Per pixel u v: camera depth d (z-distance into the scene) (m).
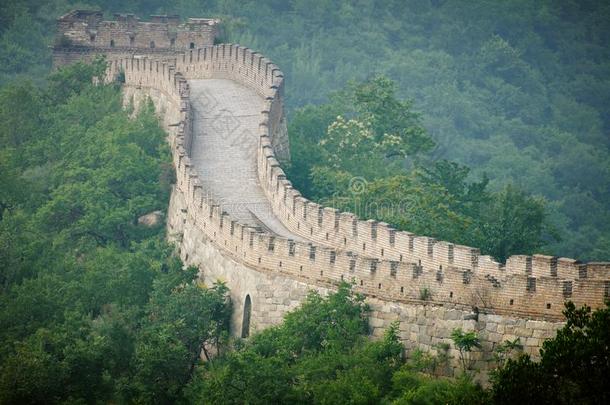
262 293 183.00
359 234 179.62
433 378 159.62
